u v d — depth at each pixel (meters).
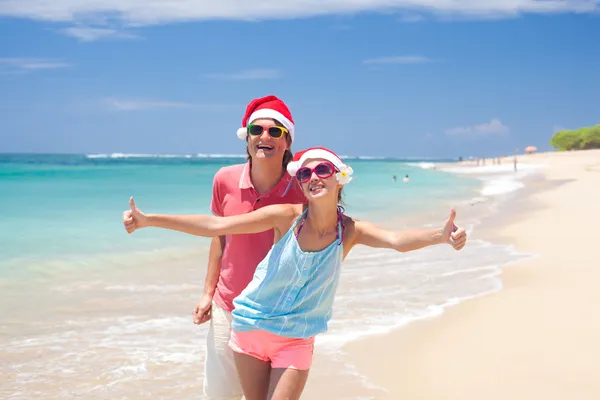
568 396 4.54
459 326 6.22
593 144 107.94
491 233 13.08
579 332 5.96
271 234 3.96
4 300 7.33
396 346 5.65
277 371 3.50
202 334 6.16
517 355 5.37
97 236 12.30
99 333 6.13
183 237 12.38
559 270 8.80
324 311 3.57
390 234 3.56
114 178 39.78
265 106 4.02
